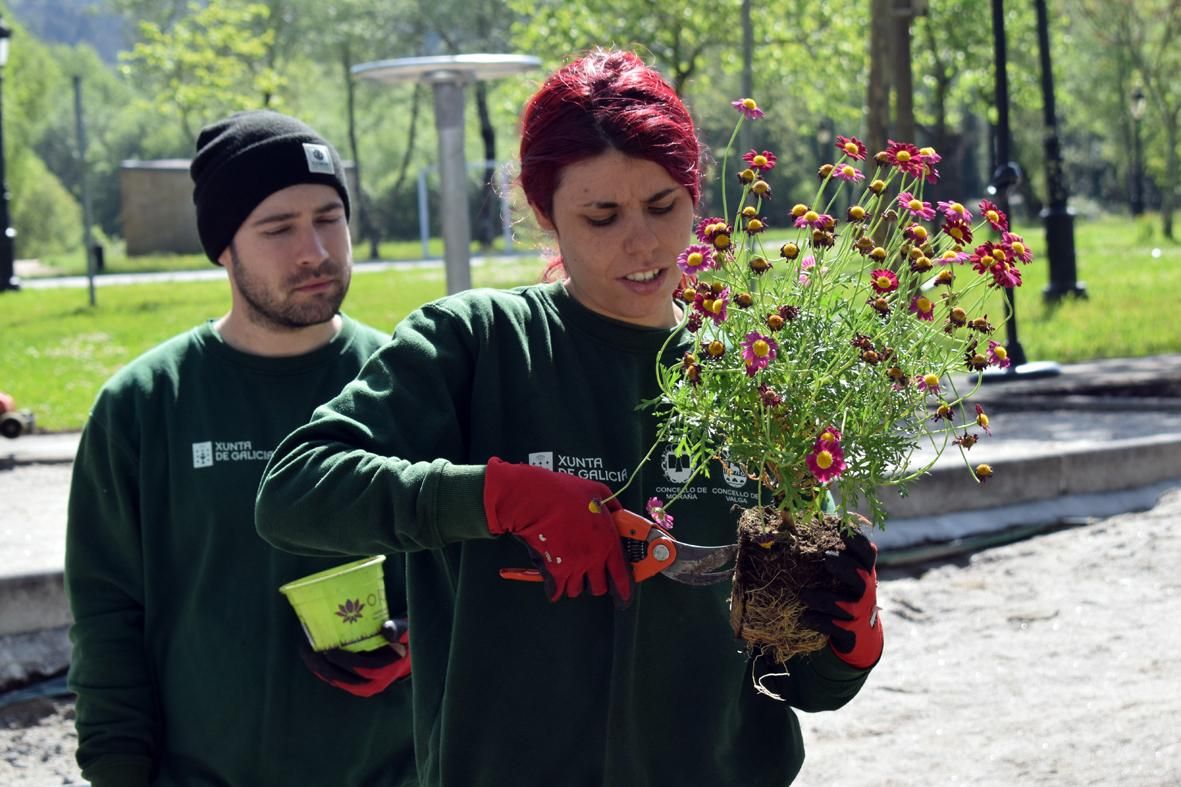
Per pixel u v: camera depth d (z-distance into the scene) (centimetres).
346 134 6275
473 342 208
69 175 8475
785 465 187
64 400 1193
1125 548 638
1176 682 480
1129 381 1088
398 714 283
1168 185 3538
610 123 194
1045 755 424
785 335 187
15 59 5656
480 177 4772
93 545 293
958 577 625
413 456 199
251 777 285
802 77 3250
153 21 5591
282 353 300
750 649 210
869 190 199
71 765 475
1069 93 5122
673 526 209
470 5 5044
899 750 439
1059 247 1764
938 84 3475
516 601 203
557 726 203
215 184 295
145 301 2258
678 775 209
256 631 284
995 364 194
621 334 209
